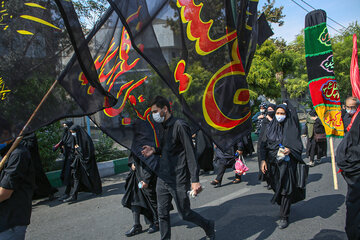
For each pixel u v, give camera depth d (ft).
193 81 8.03
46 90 6.66
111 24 9.14
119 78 9.91
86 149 18.24
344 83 57.11
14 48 6.43
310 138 24.62
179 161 9.64
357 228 9.04
